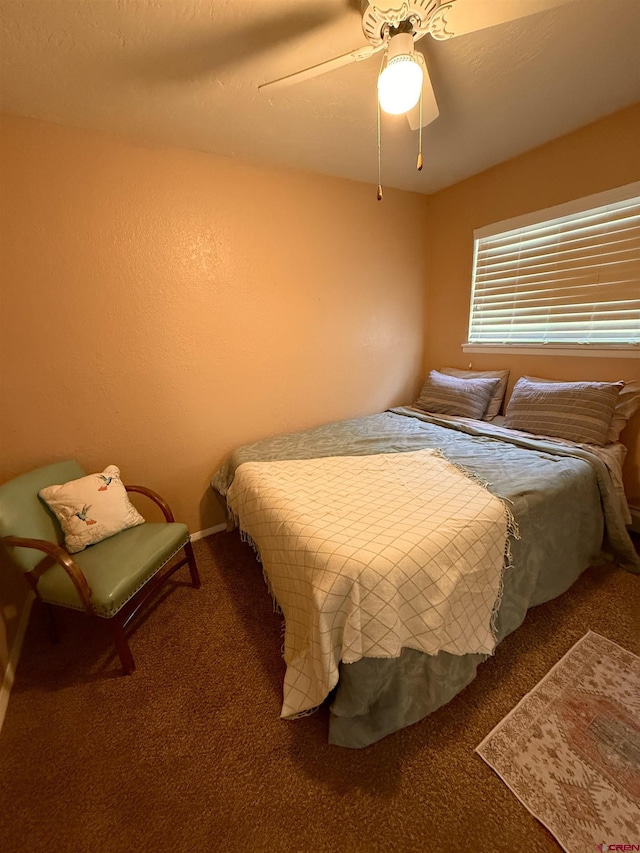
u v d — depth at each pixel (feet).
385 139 6.77
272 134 6.42
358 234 9.03
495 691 4.49
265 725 4.24
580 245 7.30
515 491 5.15
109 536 5.77
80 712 4.48
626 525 7.00
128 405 7.02
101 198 6.17
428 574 3.93
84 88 4.99
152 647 5.40
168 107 5.51
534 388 7.72
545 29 4.38
